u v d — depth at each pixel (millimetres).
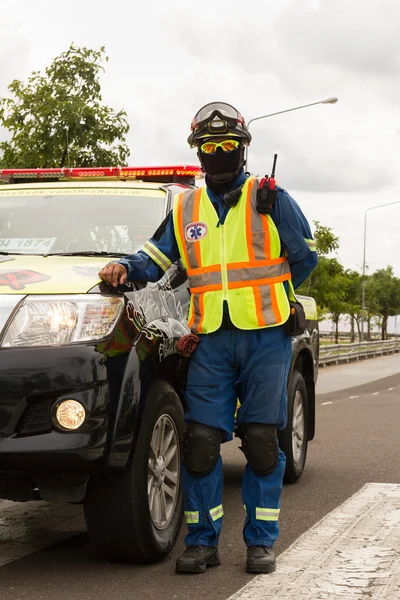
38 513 5523
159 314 4469
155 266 4312
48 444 3721
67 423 3760
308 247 4203
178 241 4273
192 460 4145
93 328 3910
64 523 5219
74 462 3744
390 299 90000
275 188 4129
